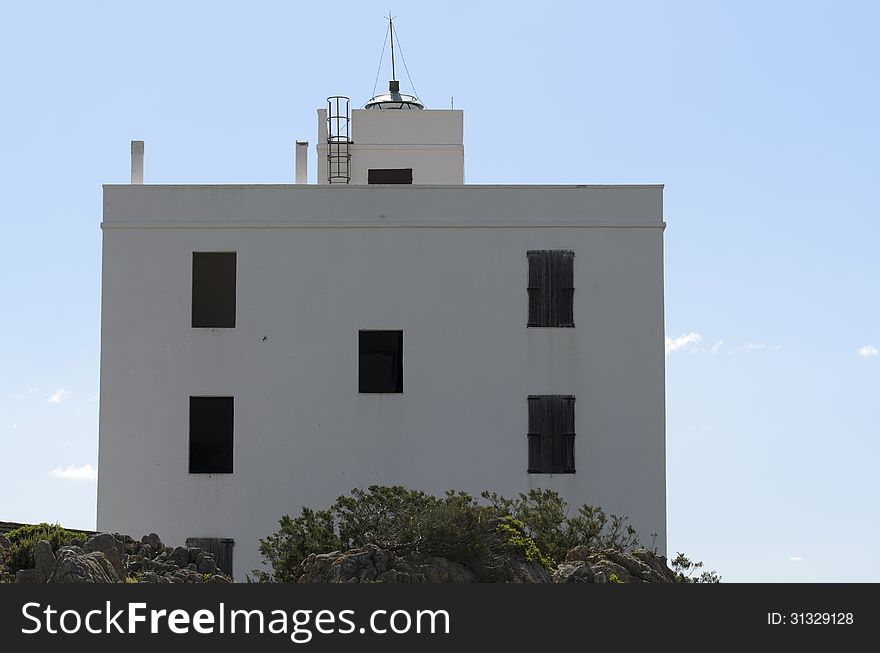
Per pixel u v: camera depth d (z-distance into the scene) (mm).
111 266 66750
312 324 66500
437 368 66312
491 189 67438
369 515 49625
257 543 65062
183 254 66812
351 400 66000
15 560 41219
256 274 66812
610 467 65875
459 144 84875
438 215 67312
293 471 65562
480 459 65750
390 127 84750
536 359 66500
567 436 65938
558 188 67562
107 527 65125
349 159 83938
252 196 67188
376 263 66938
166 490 65312
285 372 66188
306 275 66812
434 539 43562
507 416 66062
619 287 67062
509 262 67062
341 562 42500
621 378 66438
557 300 66875
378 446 65812
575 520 56188
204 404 66188
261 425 65875
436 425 65938
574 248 67188
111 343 66250
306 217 67125
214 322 66750
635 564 46250
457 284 66812
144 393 66000
